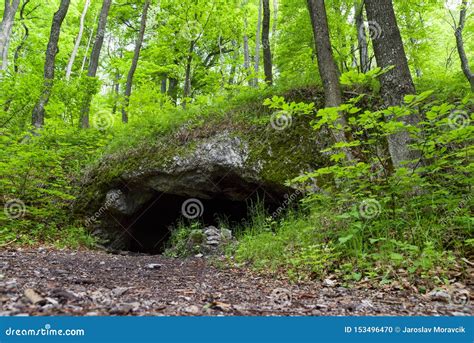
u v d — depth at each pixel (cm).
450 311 307
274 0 1733
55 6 1858
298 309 309
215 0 1436
